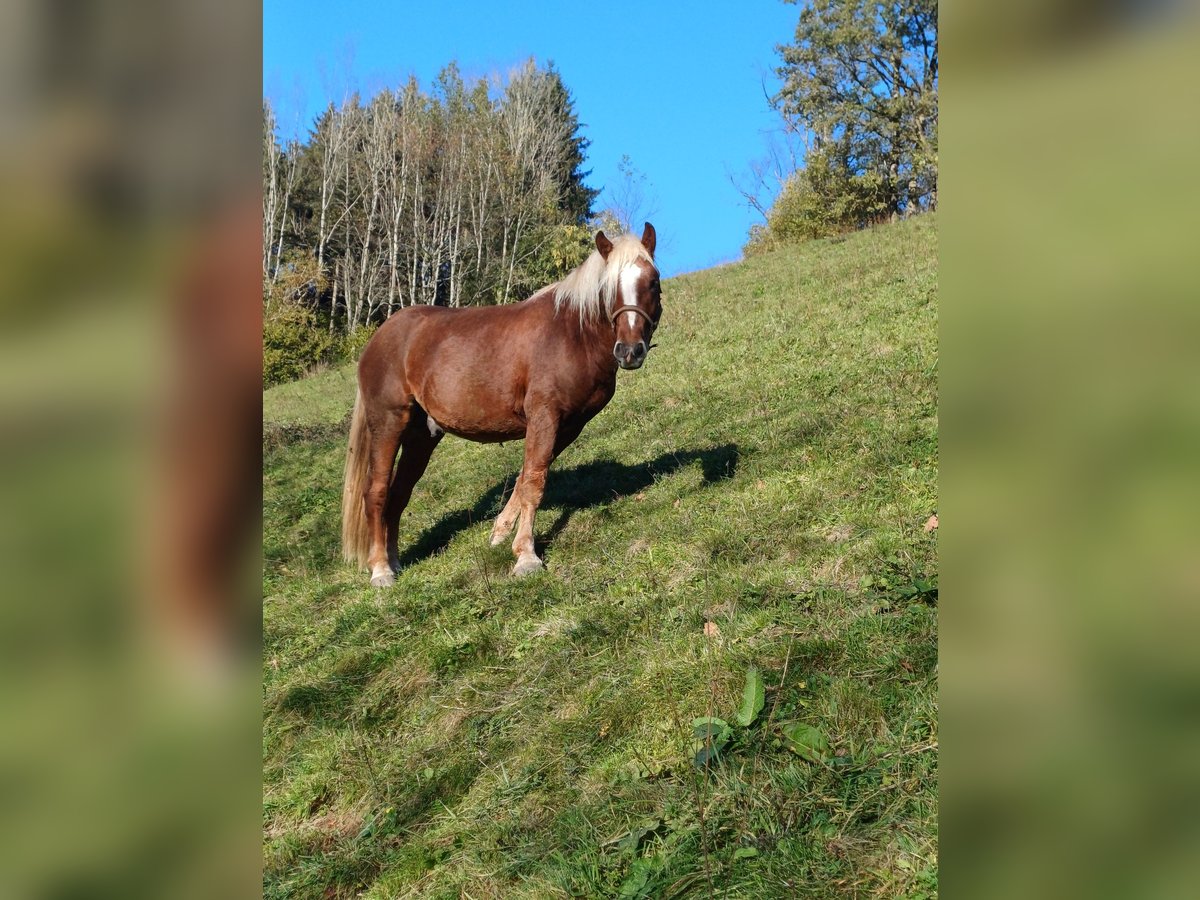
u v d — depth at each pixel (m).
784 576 4.87
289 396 21.25
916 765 3.05
